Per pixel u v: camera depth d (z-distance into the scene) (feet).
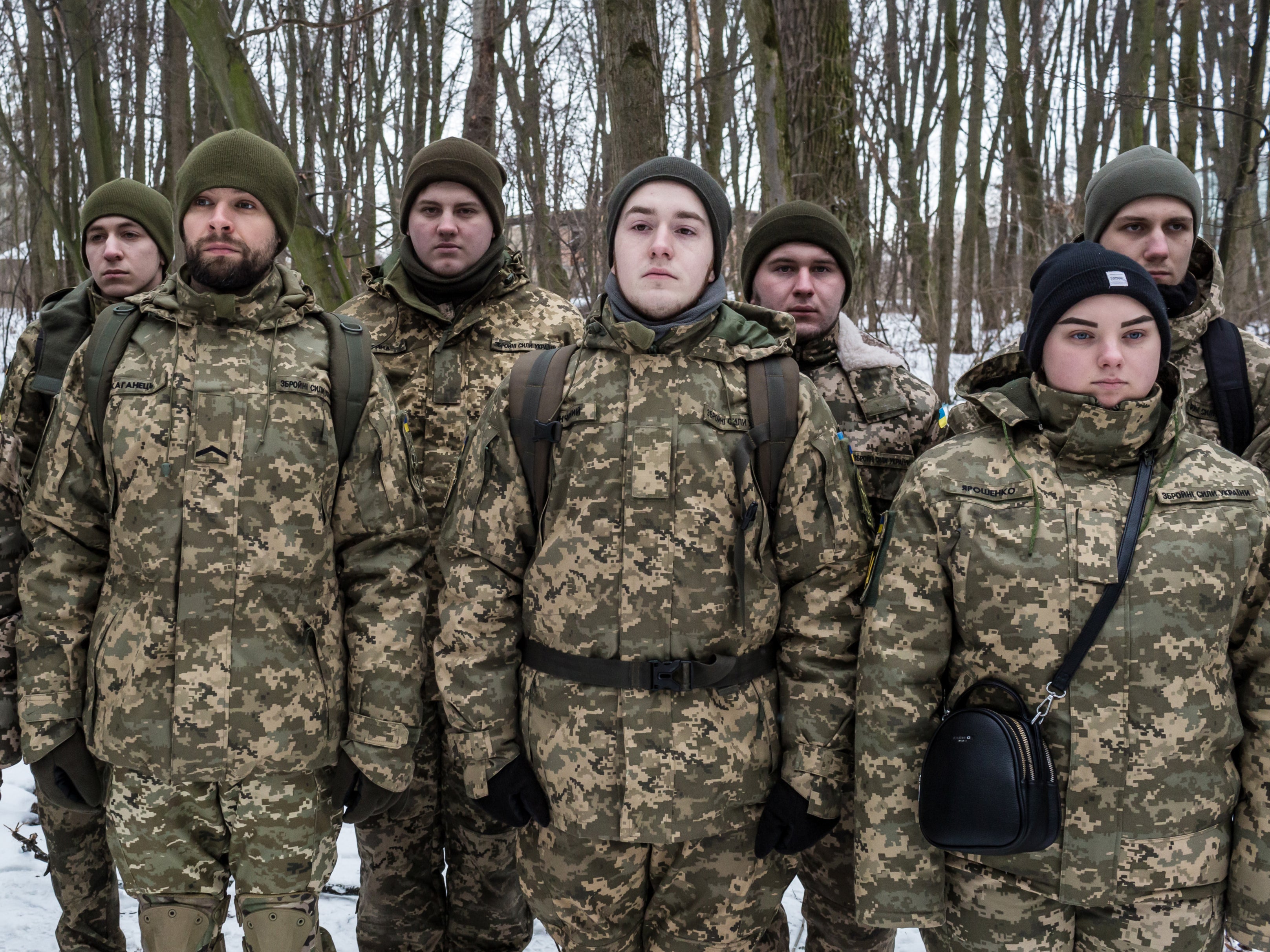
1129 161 7.40
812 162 16.06
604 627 5.87
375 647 6.40
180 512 6.01
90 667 6.16
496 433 6.28
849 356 7.57
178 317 6.30
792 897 9.42
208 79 13.51
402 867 8.07
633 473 5.89
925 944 6.09
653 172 6.17
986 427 5.91
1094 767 5.19
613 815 5.80
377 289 8.71
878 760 5.64
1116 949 5.27
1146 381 5.38
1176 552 5.22
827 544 6.08
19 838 9.81
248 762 6.01
